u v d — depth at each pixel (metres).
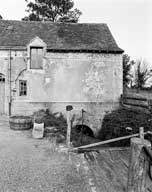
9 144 7.33
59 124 10.38
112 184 4.15
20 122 9.59
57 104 13.23
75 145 7.58
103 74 13.55
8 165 5.33
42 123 8.53
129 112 11.80
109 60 13.58
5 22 15.04
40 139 8.12
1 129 9.77
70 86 13.34
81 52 13.34
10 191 3.97
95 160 5.52
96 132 13.52
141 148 2.76
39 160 5.77
